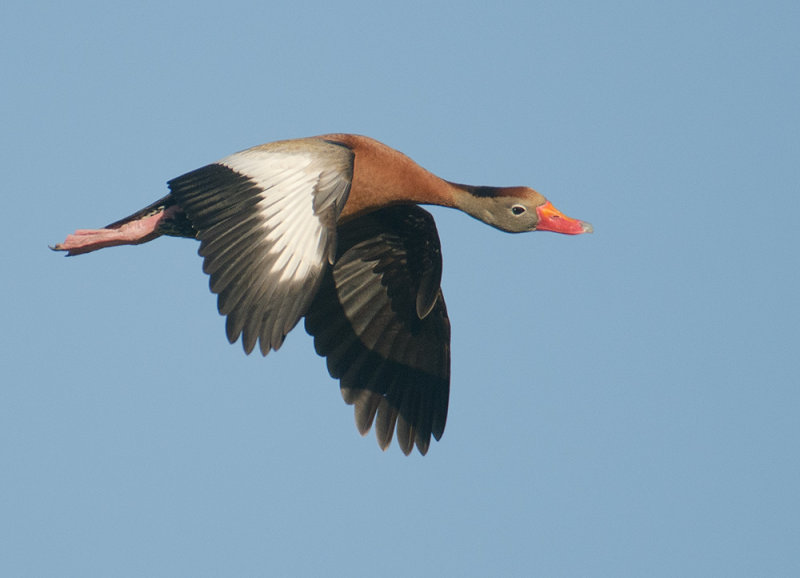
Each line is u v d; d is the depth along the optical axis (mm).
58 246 12758
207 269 11195
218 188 11609
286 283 11016
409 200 13672
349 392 14203
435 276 14078
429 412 14352
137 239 12812
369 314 14344
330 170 11508
